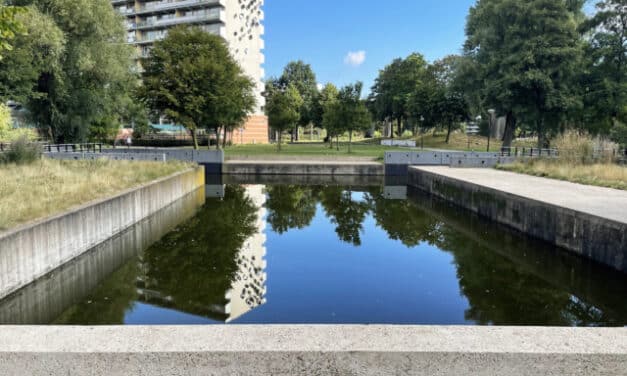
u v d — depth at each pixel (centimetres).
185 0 6750
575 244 991
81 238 978
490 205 1458
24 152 1694
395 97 6475
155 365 248
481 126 6462
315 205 1908
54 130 3102
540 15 3394
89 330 274
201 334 268
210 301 765
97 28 2750
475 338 265
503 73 3447
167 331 273
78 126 3073
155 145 5347
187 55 3070
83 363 248
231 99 3128
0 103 2653
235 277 903
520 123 4041
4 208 844
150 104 3041
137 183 1482
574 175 1722
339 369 250
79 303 769
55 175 1337
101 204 1082
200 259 1039
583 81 3500
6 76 2469
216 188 2494
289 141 8094
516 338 266
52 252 859
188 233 1324
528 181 1692
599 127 3384
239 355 248
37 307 766
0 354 248
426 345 255
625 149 2448
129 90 3259
